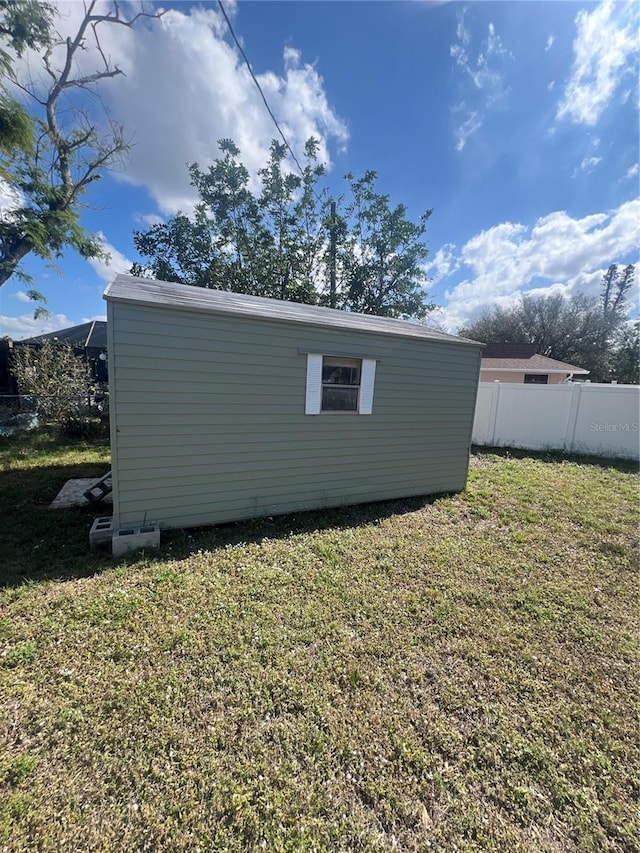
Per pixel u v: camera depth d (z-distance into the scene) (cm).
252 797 158
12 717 190
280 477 493
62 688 209
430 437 617
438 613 298
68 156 997
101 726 187
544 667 247
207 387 427
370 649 254
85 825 145
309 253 1741
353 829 149
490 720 204
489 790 168
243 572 347
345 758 178
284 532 452
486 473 777
